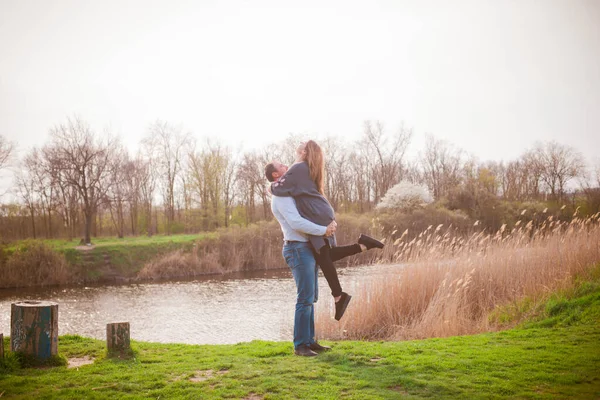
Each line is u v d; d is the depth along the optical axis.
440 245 12.81
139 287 24.69
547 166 39.66
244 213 48.38
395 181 56.41
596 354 5.14
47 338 5.24
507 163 56.19
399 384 4.09
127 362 5.20
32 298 21.69
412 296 10.73
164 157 48.69
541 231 12.95
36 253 27.45
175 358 5.43
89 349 6.16
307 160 5.06
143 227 45.66
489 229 34.88
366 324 10.51
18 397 3.86
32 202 37.31
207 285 24.38
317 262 5.09
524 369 4.56
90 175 34.03
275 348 5.79
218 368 4.74
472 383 4.09
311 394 3.77
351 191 54.97
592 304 7.84
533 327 7.61
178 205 48.91
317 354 5.12
